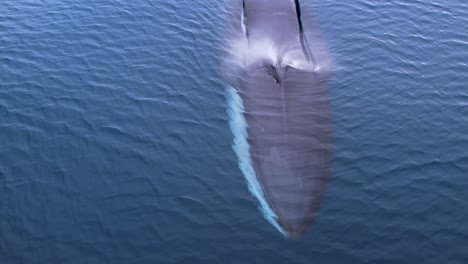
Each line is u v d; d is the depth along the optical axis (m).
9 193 19.64
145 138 21.95
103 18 29.23
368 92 24.34
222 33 28.33
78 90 24.42
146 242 17.91
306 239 17.88
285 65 25.38
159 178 20.23
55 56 26.52
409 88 24.59
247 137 21.73
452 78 25.16
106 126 22.52
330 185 19.80
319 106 23.28
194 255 17.44
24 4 30.47
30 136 22.00
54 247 17.78
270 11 29.03
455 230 18.22
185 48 27.16
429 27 28.56
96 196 19.56
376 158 20.98
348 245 17.70
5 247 17.80
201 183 20.03
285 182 19.59
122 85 24.75
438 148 21.47
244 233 18.12
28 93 24.23
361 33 28.22
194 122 22.75
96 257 17.45
